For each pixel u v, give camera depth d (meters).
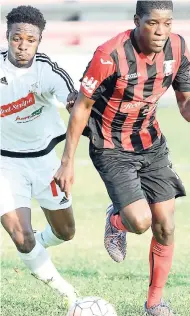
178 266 20.12
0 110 15.93
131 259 20.98
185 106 15.68
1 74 15.72
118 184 15.23
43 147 16.52
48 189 16.61
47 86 15.70
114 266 20.19
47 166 16.56
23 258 15.91
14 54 15.37
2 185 15.86
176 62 15.00
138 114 15.30
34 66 15.72
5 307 16.36
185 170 34.28
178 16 56.03
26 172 16.27
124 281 18.66
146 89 14.89
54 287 16.11
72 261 20.70
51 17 58.41
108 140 15.59
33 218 26.56
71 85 15.56
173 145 41.47
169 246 15.84
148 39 14.12
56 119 16.78
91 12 59.12
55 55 53.88
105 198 29.61
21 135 16.25
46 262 15.98
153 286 15.93
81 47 55.56
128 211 14.90
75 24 55.41
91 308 14.09
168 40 14.87
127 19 59.25
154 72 14.74
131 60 14.53
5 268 19.97
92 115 15.52
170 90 55.47
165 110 55.41
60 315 15.75
